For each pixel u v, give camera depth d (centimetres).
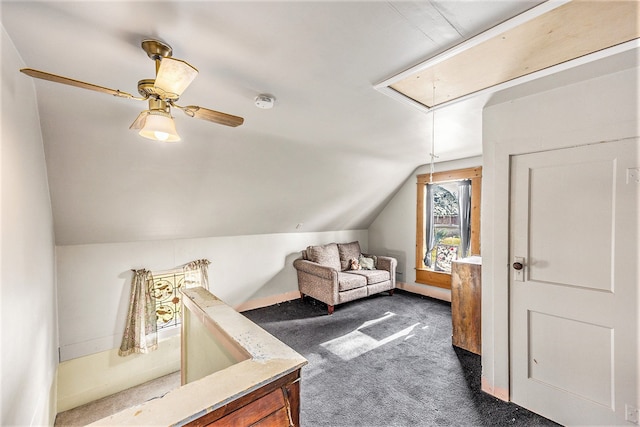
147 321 298
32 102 159
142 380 291
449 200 450
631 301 160
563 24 122
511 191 205
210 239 366
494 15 115
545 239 191
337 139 286
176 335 319
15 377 127
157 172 251
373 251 557
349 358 273
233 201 329
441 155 378
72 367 260
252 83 171
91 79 158
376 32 125
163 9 108
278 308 419
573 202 179
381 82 170
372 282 442
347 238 539
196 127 227
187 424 75
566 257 182
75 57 139
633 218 159
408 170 455
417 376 243
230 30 121
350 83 172
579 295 177
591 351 173
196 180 278
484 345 220
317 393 221
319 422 191
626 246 161
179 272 331
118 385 278
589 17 117
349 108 211
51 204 227
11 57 124
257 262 415
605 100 166
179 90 123
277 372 93
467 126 259
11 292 123
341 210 464
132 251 302
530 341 198
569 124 179
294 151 298
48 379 202
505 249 207
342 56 144
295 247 465
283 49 137
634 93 157
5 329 115
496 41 134
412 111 221
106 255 285
